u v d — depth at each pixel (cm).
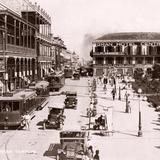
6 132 3119
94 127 3234
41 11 8312
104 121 3088
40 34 8138
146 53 12288
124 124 3597
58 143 2706
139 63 12294
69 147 2308
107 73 12075
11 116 3166
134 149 2588
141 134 3020
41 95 4484
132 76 11500
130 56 12238
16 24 6072
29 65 6812
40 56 8075
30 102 3753
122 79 10100
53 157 2339
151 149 2594
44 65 8900
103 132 3034
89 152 2272
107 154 2431
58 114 3334
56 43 12400
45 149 2536
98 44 12438
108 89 7425
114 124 3584
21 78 5762
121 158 2345
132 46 12319
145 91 6397
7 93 3278
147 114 4325
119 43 12356
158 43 12288
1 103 3172
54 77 6425
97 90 7181
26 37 6781
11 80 5091
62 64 14950
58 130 3200
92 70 12712
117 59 12306
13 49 5197
